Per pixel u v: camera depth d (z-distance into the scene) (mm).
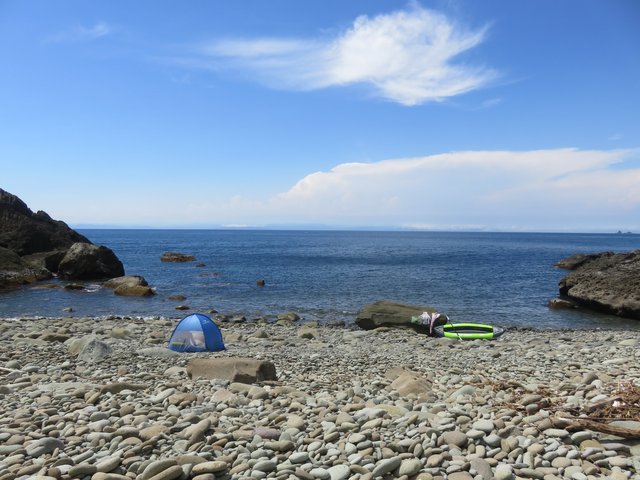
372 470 5625
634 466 5668
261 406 7801
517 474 5633
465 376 10633
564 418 6910
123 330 17156
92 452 5789
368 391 9156
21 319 21516
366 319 22062
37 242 46438
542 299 33031
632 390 8203
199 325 14414
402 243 147250
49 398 7848
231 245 120875
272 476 5469
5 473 5176
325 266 56969
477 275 47375
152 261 63781
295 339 17875
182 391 8688
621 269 30375
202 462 5559
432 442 6254
